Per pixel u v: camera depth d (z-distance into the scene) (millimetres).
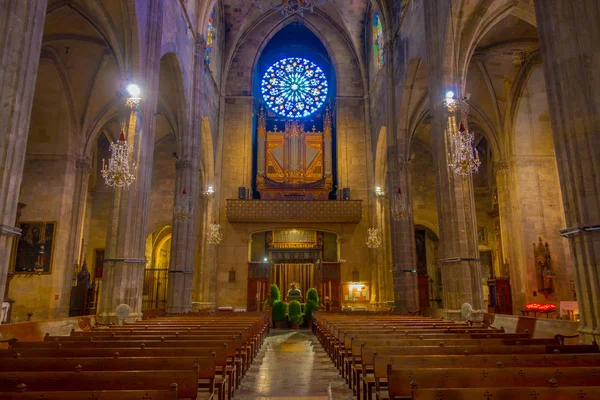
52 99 22203
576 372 5133
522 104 23984
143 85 15641
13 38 8352
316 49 36219
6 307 17719
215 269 29219
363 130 32062
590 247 8188
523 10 16844
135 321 13805
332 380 10430
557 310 22531
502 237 25219
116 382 4836
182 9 20656
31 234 21797
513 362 6137
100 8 15281
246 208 30016
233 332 10156
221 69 31500
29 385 4766
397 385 5023
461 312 14391
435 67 17094
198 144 22641
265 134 32719
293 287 29188
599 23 8719
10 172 8047
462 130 13727
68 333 12109
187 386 4859
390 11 24844
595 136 8391
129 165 14562
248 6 31906
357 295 29750
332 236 32219
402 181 23062
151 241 34531
